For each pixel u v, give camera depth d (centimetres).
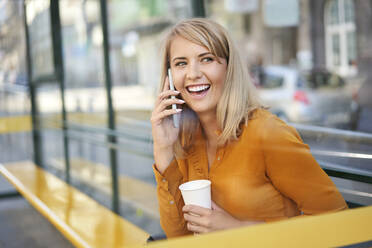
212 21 112
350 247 79
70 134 368
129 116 313
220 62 109
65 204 198
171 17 267
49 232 258
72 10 358
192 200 103
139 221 157
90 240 144
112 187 221
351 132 118
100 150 319
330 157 111
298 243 80
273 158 103
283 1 259
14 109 361
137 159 266
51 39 357
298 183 103
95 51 377
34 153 331
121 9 414
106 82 360
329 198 102
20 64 354
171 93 114
